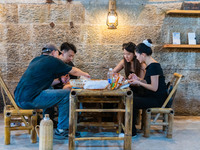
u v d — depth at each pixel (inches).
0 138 103.1
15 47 143.3
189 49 147.6
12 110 96.4
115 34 144.9
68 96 97.2
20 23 141.9
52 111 119.7
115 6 142.3
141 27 145.2
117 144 98.7
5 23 141.4
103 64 146.8
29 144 96.5
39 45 143.9
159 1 143.9
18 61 144.4
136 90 121.8
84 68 146.6
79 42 144.6
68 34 143.9
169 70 148.6
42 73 97.1
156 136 110.3
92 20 143.6
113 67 146.9
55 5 141.8
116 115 116.9
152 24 145.3
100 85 88.4
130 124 87.9
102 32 144.6
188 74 149.3
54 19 142.6
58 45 144.4
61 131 103.7
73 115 86.4
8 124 95.0
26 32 142.7
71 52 116.3
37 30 142.8
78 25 143.5
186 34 147.7
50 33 143.4
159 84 108.3
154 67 105.4
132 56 120.5
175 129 121.9
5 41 142.6
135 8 143.7
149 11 144.3
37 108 97.5
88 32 144.3
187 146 97.3
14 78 145.3
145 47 107.3
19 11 141.1
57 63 99.1
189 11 139.3
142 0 143.8
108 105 122.3
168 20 145.6
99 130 116.6
